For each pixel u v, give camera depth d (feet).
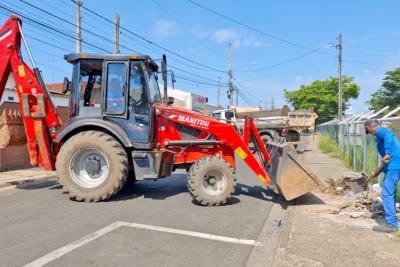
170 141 23.22
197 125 23.41
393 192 15.66
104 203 21.67
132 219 18.13
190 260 12.93
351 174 25.73
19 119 24.77
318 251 13.42
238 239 15.39
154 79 25.08
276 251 13.47
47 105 23.59
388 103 123.24
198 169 21.21
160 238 15.28
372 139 27.99
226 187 21.47
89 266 12.26
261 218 18.90
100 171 22.26
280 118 66.54
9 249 13.82
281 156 21.27
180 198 23.53
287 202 22.58
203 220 18.24
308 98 177.06
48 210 19.86
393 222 15.58
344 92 173.06
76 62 23.03
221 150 23.97
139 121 22.56
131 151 22.79
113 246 14.21
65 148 21.76
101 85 22.68
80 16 49.67
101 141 21.54
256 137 24.54
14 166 36.27
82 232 15.92
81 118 22.88
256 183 30.17
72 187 21.72
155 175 21.80
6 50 23.66
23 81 23.53
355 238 14.83
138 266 12.31
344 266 12.05
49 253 13.41
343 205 20.39
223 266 12.45
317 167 38.37
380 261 12.41
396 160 15.56
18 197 23.49
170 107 24.34
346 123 41.98
